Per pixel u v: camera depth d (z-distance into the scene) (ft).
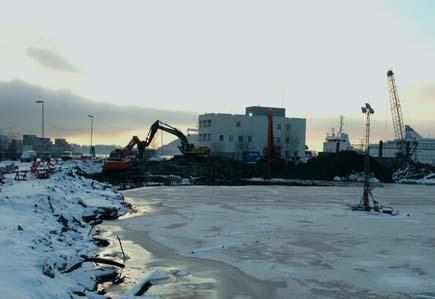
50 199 81.46
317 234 82.23
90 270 49.90
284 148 358.64
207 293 47.88
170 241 73.41
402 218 106.22
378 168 286.25
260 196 155.12
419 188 228.22
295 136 362.33
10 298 31.71
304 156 366.84
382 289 50.47
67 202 92.17
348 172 275.18
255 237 78.13
